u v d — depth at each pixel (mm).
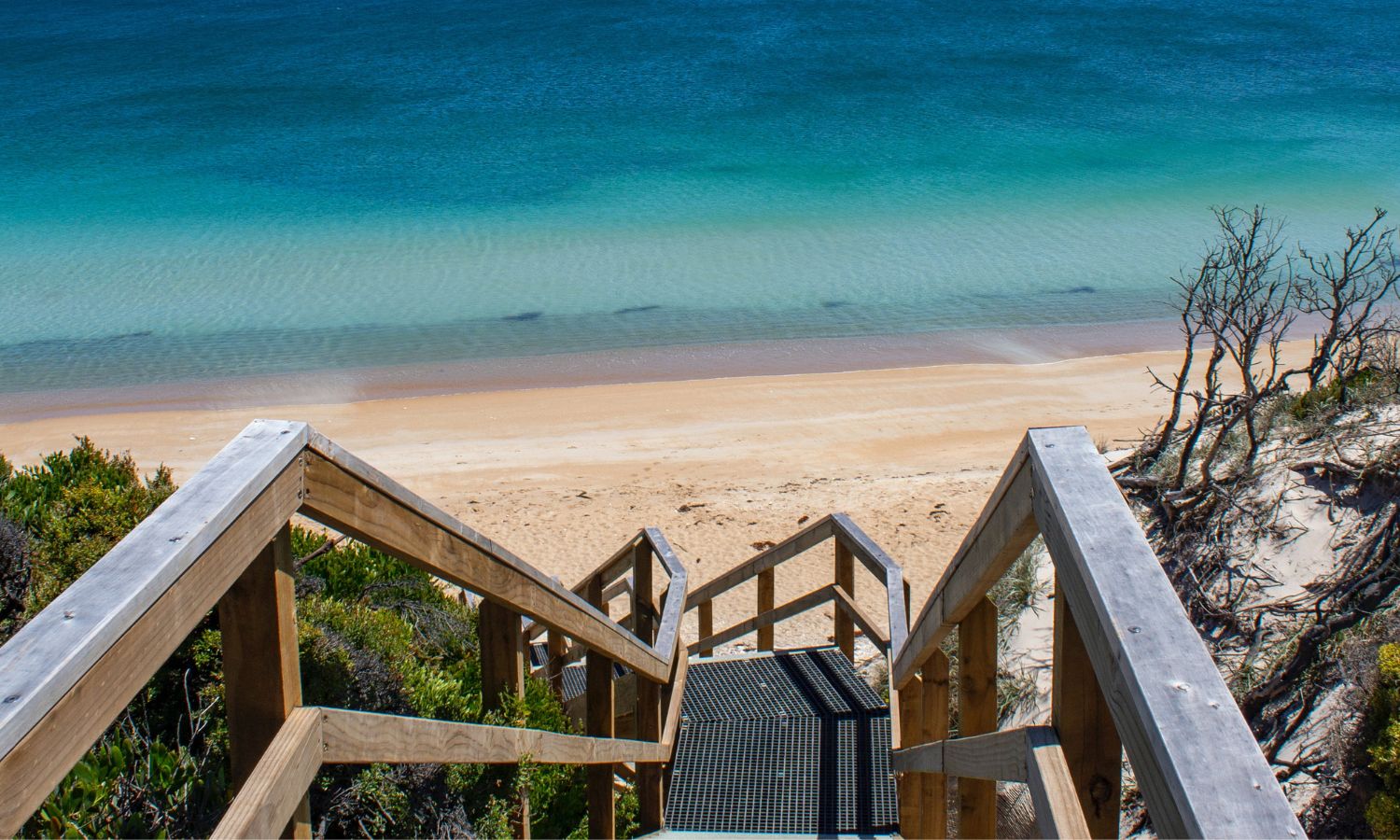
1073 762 1739
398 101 60562
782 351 25203
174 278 32125
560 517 15195
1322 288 27312
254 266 33188
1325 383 12344
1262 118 51500
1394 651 5086
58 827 2793
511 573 3182
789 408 21125
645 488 16500
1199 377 22047
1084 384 22125
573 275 31547
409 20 92562
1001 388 22000
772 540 13992
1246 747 1130
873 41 75500
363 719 2338
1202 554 8023
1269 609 7074
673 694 5930
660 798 5277
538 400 22203
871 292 29391
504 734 3279
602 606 8688
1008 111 53688
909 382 22547
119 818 2914
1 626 4156
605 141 49562
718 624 11719
